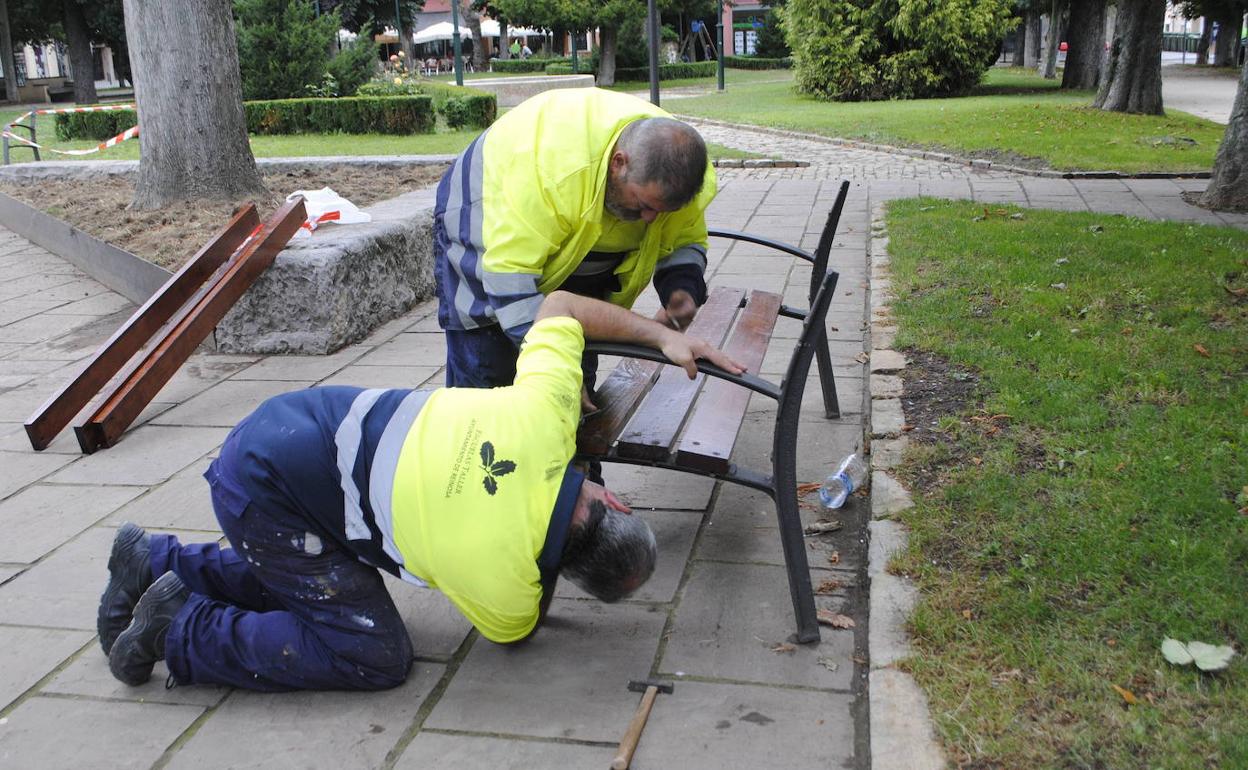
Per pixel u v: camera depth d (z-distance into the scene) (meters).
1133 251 6.78
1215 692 2.34
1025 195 10.30
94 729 2.53
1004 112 17.86
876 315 5.64
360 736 2.47
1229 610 2.60
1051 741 2.24
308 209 6.55
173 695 2.67
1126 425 3.84
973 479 3.48
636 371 3.32
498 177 2.65
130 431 4.64
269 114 17.53
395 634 2.62
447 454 2.34
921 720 2.36
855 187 11.02
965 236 7.54
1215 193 9.38
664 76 40.88
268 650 2.56
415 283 6.82
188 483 4.04
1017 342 4.89
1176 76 35.44
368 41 22.16
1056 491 3.33
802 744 2.38
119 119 18.34
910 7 22.86
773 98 26.25
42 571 3.34
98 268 7.61
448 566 2.32
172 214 8.05
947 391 4.39
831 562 3.21
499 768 2.34
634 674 2.67
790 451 2.64
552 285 2.84
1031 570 2.90
